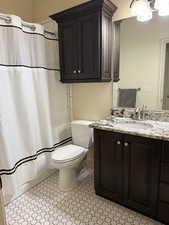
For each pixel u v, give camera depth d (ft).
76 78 6.96
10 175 5.77
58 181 7.43
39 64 6.67
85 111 8.11
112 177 5.77
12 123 5.88
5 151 5.63
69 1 7.59
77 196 6.43
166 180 4.69
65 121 8.41
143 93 6.40
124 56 6.56
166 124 5.72
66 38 6.91
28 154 6.52
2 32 5.47
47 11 8.38
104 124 5.90
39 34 6.54
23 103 6.14
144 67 6.23
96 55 6.20
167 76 5.85
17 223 5.23
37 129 6.94
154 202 5.02
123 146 5.31
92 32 6.15
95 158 6.06
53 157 6.46
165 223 5.07
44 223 5.23
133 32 6.23
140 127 5.85
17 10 8.21
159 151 4.66
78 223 5.21
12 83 5.85
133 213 5.56
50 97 7.45
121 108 6.92
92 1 5.73
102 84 7.33
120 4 6.31
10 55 5.70
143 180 5.10
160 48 5.85
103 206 5.89
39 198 6.33
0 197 2.35
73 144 7.74
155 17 5.77
